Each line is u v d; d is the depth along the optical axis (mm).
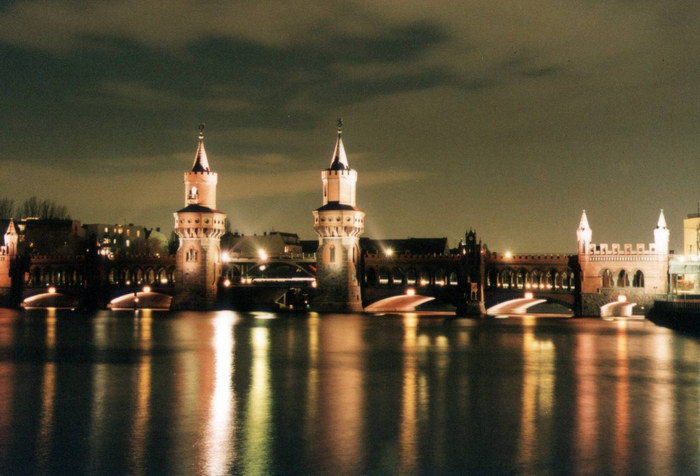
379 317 150625
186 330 113812
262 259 179750
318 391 57750
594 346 89750
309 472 37875
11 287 188250
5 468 38562
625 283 154875
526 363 73938
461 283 159625
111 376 65312
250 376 65312
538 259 157375
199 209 175750
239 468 38469
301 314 158625
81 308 182625
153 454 40719
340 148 169500
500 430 45375
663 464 38906
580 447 41812
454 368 70375
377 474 37594
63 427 46281
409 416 49094
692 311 108625
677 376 65312
